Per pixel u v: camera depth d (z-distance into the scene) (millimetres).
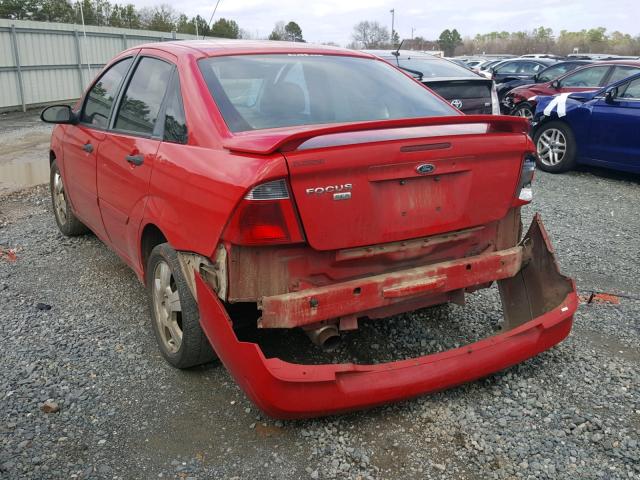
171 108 3457
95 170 4359
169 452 2811
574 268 5223
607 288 4793
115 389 3309
